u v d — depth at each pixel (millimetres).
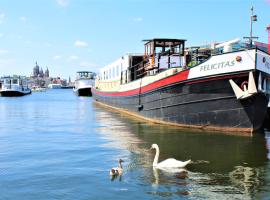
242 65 19875
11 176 12797
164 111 24859
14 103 61875
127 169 13445
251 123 20719
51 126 26656
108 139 20016
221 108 21234
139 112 29672
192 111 22531
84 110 42469
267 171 13086
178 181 11977
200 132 21500
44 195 10867
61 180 12242
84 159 15164
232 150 16547
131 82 31875
